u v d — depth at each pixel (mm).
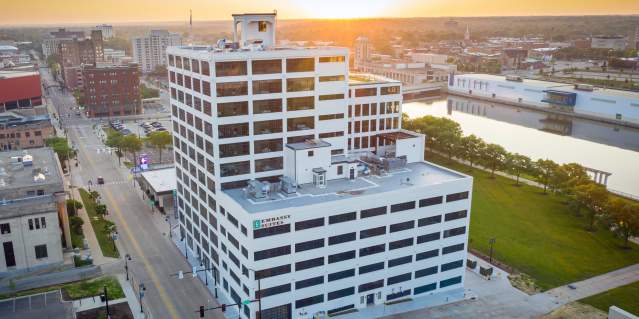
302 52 107062
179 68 116625
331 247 96312
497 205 162375
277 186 103375
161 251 127375
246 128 104562
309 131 112688
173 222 146750
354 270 99688
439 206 105312
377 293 103250
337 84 115562
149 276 114062
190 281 112312
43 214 112375
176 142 127938
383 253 101750
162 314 98625
